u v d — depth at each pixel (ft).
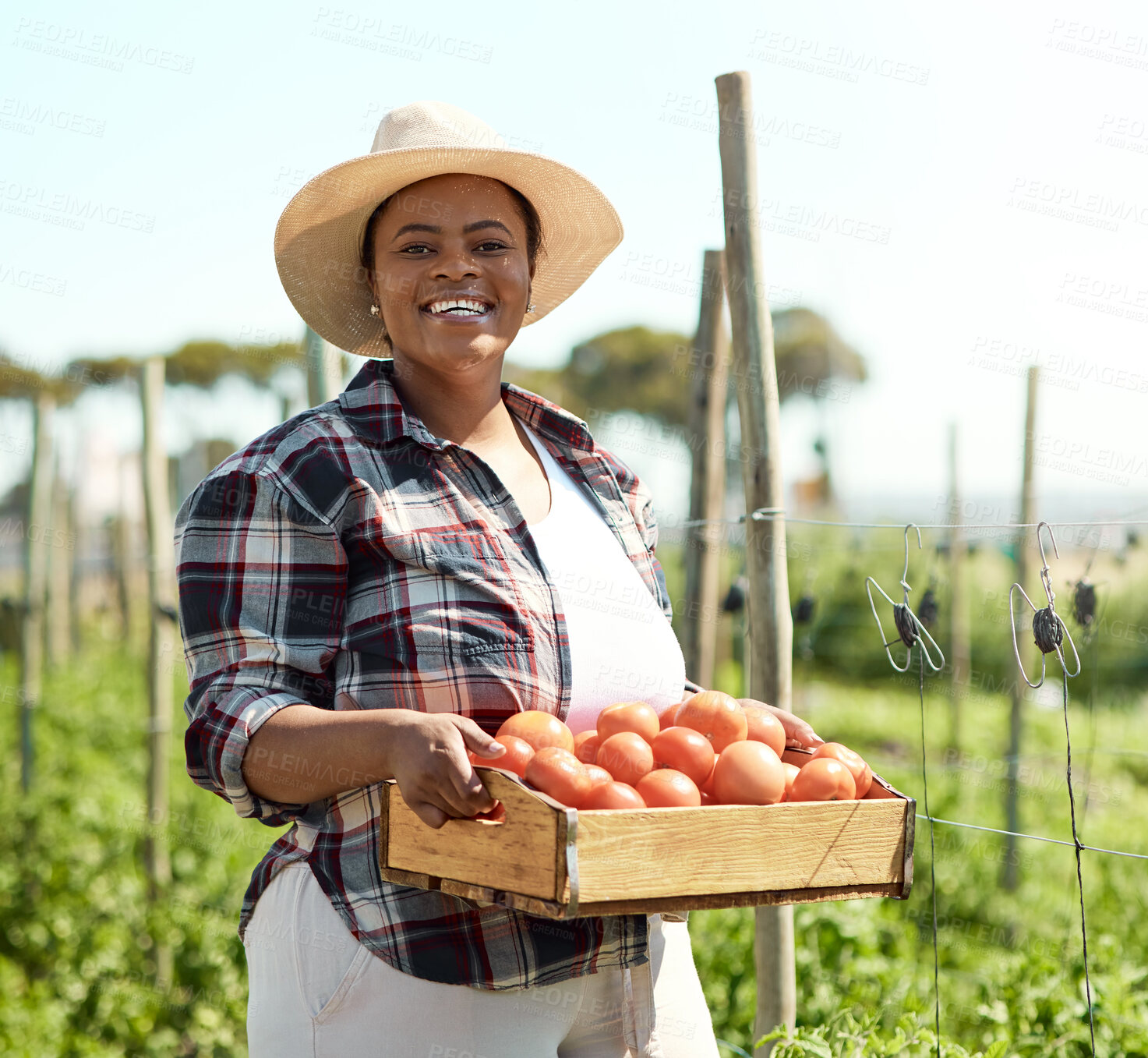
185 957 15.75
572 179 7.20
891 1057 8.91
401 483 6.13
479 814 5.33
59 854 20.26
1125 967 11.91
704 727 6.12
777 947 9.40
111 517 59.67
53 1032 14.11
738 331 9.73
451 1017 5.65
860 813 5.78
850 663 38.99
